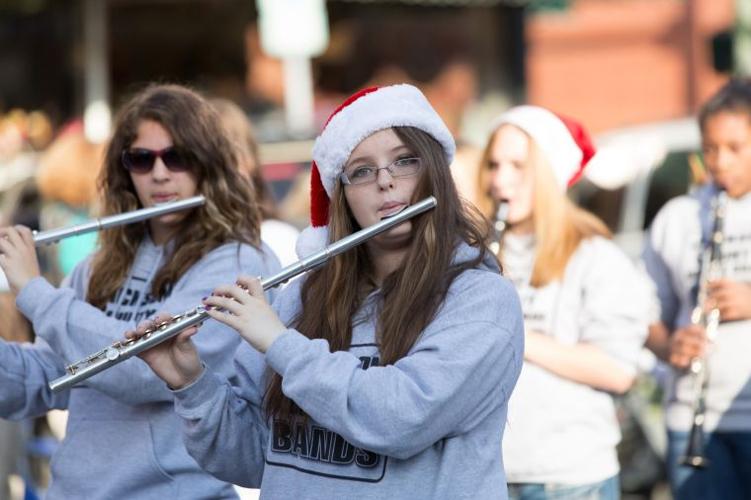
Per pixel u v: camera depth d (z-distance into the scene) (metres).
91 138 14.26
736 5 22.23
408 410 5.96
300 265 6.35
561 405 9.30
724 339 10.40
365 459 6.21
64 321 7.45
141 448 7.56
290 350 6.12
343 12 25.44
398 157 6.46
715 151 10.59
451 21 25.61
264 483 6.55
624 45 35.25
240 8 24.22
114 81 23.75
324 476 6.31
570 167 9.88
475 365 6.07
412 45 25.75
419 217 6.40
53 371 8.12
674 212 11.05
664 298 11.15
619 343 9.45
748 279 10.48
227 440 6.71
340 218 6.63
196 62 24.31
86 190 13.92
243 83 24.39
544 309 9.59
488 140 10.03
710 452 10.45
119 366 7.30
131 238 8.21
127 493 7.58
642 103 35.19
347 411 6.02
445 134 6.57
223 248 7.95
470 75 25.59
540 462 9.22
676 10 34.75
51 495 7.85
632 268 9.75
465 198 6.83
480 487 6.17
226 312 6.34
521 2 24.41
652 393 14.41
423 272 6.28
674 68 34.91
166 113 8.04
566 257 9.59
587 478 9.31
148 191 8.12
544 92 35.44
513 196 9.79
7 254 7.60
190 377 6.64
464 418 6.13
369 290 6.63
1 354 7.92
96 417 7.77
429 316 6.22
